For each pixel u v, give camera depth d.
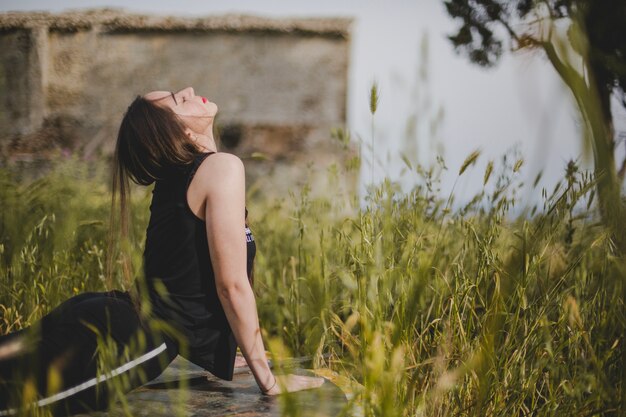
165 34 13.09
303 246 3.50
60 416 2.04
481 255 2.29
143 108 2.37
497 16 3.52
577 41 1.30
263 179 7.37
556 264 2.50
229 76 13.20
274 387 2.29
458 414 2.05
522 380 2.08
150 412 2.13
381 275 1.96
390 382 1.57
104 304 2.19
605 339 2.15
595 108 1.20
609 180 1.68
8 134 12.16
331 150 13.10
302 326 3.27
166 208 2.32
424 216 2.74
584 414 2.01
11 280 3.29
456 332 2.23
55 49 12.80
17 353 2.05
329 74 13.28
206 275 2.30
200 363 2.32
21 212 3.65
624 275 1.80
